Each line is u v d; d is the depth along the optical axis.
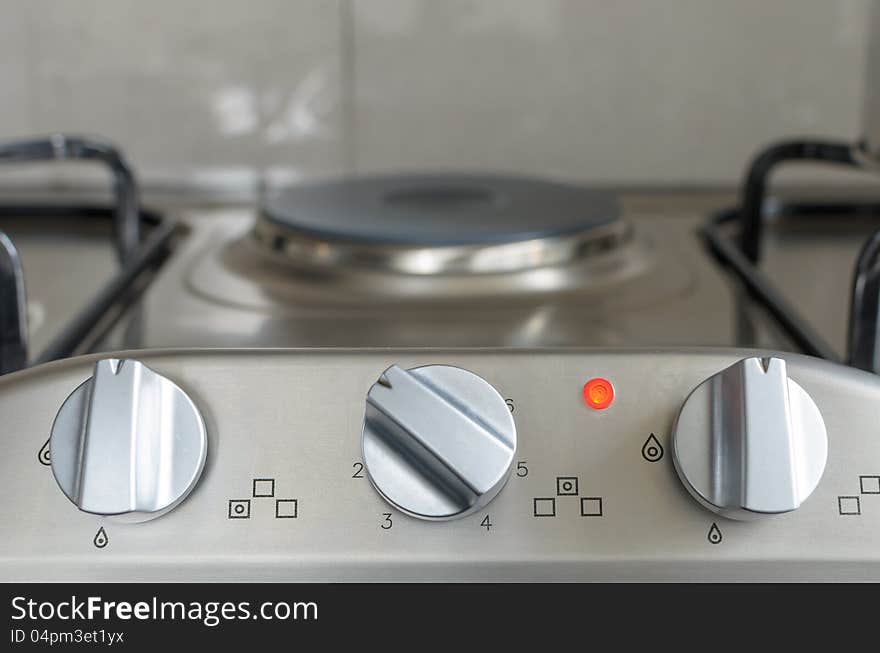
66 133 0.89
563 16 0.87
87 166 0.90
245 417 0.36
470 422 0.34
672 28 0.87
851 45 0.87
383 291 0.55
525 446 0.36
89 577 0.35
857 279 0.43
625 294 0.56
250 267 0.60
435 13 0.87
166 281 0.59
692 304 0.55
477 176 0.75
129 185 0.68
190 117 0.89
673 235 0.71
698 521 0.35
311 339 0.49
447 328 0.51
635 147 0.89
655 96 0.88
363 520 0.35
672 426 0.36
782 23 0.86
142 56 0.88
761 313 0.54
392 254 0.56
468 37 0.87
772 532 0.35
